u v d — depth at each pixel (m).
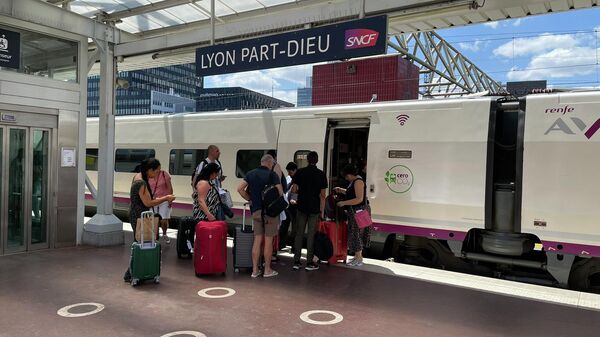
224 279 6.12
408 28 8.01
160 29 9.23
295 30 6.68
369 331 4.38
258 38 6.89
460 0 5.75
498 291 5.76
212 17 7.35
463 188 7.02
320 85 13.67
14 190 7.34
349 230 7.04
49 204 7.75
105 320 4.52
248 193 6.49
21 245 7.44
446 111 7.33
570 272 6.36
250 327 4.42
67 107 7.91
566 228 6.23
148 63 10.31
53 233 7.80
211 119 10.41
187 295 5.38
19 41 7.28
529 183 6.50
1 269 6.35
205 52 7.36
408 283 6.06
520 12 7.05
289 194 7.62
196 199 7.42
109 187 8.30
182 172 10.78
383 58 12.62
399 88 12.35
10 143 7.23
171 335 4.17
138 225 5.82
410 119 7.64
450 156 7.18
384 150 7.80
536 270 6.98
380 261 7.39
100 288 5.57
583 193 6.15
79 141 8.14
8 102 7.11
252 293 5.51
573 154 6.25
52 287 5.57
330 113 8.66
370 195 7.88
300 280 6.13
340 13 6.38
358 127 8.53
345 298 5.38
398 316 4.80
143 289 5.58
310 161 6.69
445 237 7.16
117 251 7.65
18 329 4.25
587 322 4.72
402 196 7.55
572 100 6.37
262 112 9.67
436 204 7.23
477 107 7.08
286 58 6.64
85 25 7.89
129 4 8.02
